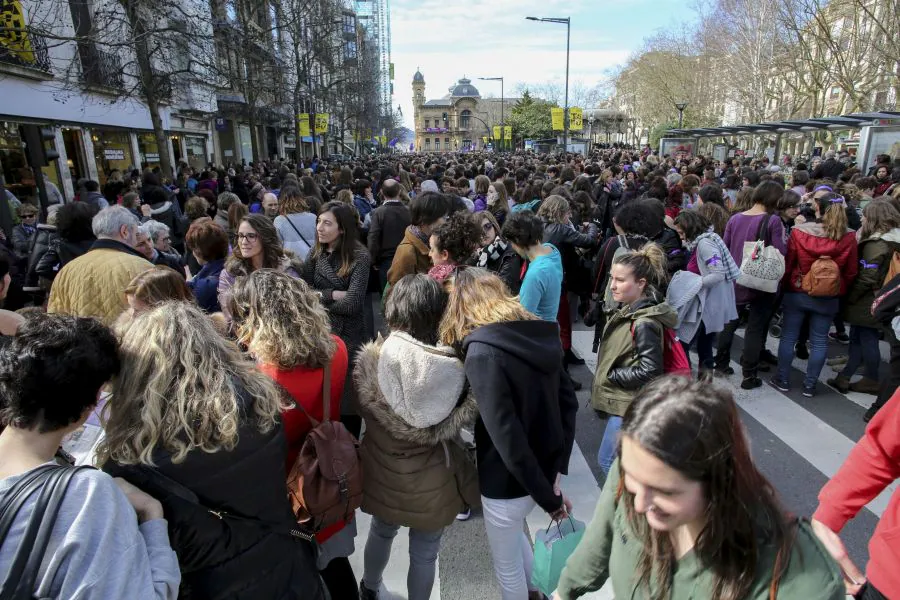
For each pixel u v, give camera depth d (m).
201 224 3.96
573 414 2.37
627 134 73.50
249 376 1.71
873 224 4.51
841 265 4.59
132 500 1.44
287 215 5.01
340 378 2.28
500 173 10.05
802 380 5.30
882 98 27.58
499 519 2.23
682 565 1.22
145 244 4.12
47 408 1.31
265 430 1.66
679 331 4.14
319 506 2.01
